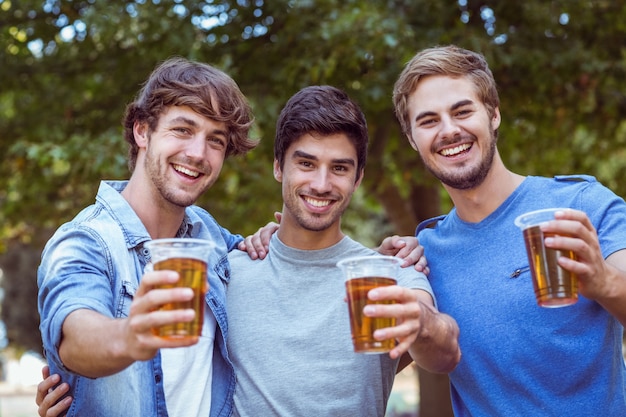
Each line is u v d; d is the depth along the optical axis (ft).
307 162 9.44
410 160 26.13
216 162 9.04
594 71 23.68
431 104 9.50
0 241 36.11
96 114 25.53
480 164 9.41
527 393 8.85
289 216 9.92
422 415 27.99
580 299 8.82
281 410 9.01
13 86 25.67
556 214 6.97
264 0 23.12
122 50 24.76
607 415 8.66
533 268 7.16
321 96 9.53
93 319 6.77
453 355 8.21
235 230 27.63
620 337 9.09
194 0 23.08
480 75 9.58
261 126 22.07
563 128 28.50
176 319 5.81
